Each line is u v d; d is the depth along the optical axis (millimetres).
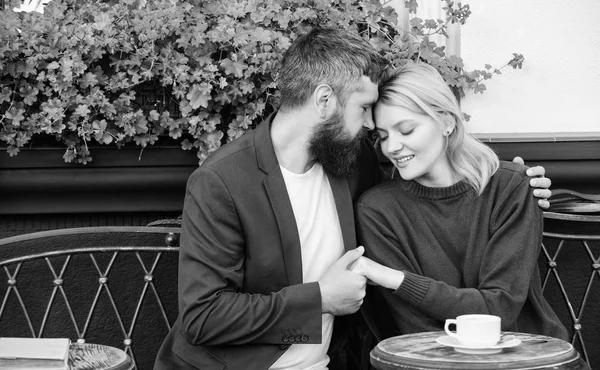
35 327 3336
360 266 2742
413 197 2941
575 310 3584
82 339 3166
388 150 2863
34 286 3332
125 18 3219
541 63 3596
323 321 2871
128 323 3387
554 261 3377
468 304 2711
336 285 2648
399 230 2904
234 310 2602
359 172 3061
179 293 2684
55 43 3145
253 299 2635
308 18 3342
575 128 3619
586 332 3594
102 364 2262
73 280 3354
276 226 2754
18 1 3230
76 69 3129
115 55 3236
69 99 3156
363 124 2846
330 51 2781
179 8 3230
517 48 3574
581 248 3568
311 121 2789
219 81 3197
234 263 2713
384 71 2926
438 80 2863
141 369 3387
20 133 3182
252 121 3303
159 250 3133
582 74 3615
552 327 2859
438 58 3400
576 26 3611
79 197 3328
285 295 2639
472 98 3559
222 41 3188
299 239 2781
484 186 2906
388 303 2861
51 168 3266
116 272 3377
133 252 3336
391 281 2730
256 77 3273
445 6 3516
